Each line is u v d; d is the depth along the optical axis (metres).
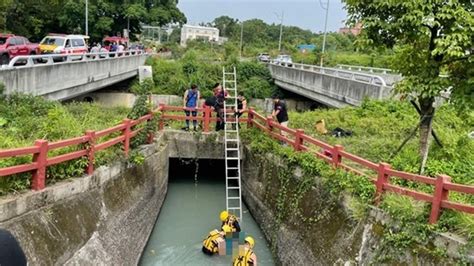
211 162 17.61
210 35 103.94
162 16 48.41
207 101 16.27
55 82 16.78
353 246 8.10
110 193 9.84
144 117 13.02
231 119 15.90
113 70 25.94
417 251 6.69
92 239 8.37
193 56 40.78
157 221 13.38
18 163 7.27
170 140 15.88
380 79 18.00
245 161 15.06
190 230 12.80
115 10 44.19
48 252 6.90
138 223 11.20
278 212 11.67
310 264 9.39
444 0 7.77
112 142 10.18
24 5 37.41
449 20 7.78
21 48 20.94
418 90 8.40
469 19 7.49
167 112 18.48
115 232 9.52
